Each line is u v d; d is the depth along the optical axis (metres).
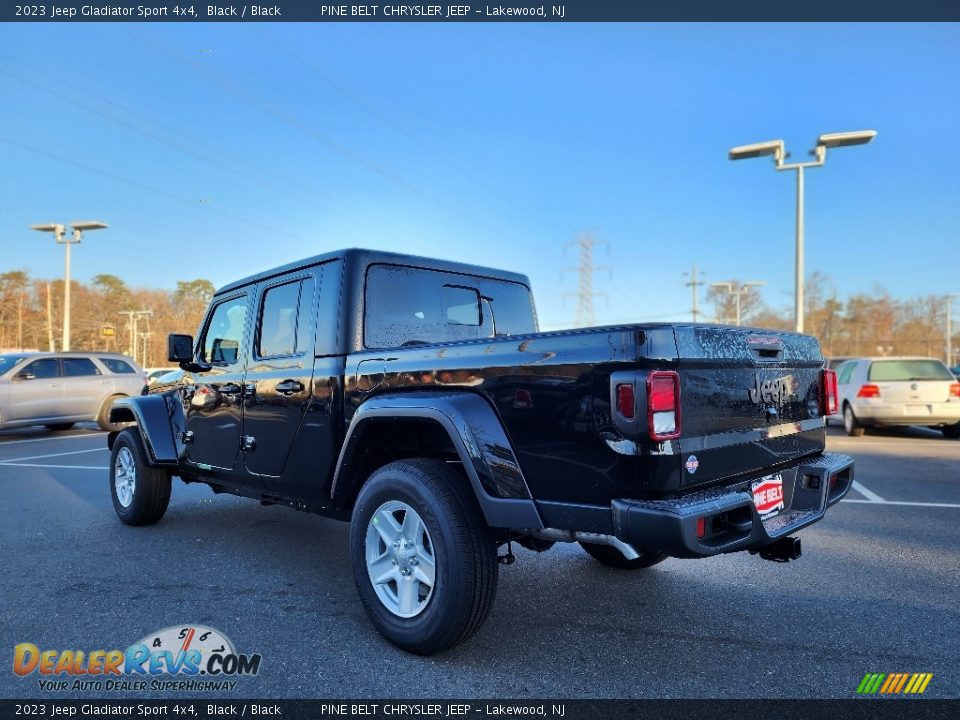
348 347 3.55
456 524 2.82
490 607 2.88
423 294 4.03
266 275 4.21
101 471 8.36
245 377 4.22
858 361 12.73
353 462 3.39
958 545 4.78
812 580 4.02
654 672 2.83
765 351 3.15
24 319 74.19
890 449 10.27
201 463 4.68
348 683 2.73
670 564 4.37
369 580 3.14
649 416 2.41
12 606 3.56
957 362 72.81
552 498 2.67
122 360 14.37
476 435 2.81
